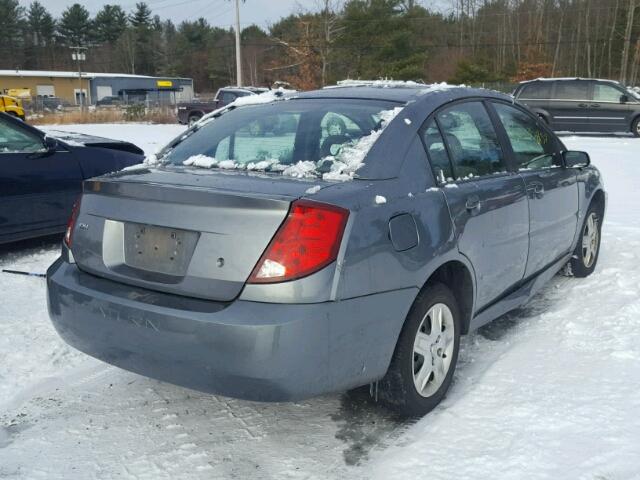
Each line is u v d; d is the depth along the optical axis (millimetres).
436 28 61031
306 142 3438
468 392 3439
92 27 106562
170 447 3037
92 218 3129
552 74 53469
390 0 43312
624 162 13055
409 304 3006
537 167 4465
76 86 76562
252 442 3076
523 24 63156
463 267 3457
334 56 37531
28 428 3203
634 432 3000
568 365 3732
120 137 22250
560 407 3244
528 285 4352
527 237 4113
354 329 2740
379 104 3580
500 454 2865
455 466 2797
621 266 5590
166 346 2699
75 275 3135
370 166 3057
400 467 2811
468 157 3703
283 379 2576
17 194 5828
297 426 3213
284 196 2691
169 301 2744
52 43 105125
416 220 3064
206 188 2838
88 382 3682
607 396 3346
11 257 6102
